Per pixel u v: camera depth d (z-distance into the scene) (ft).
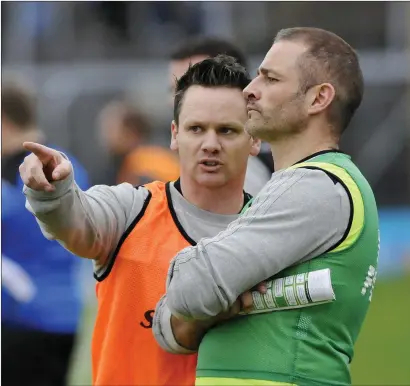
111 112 135.64
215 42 55.47
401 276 146.10
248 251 31.76
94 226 36.40
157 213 38.22
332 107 34.30
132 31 166.61
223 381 32.65
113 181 134.82
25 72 147.23
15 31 161.07
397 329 108.68
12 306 62.75
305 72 34.01
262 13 167.53
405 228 154.61
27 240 62.23
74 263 64.64
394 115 157.69
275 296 32.30
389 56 159.63
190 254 32.35
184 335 34.45
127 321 37.68
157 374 37.40
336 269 32.48
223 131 38.09
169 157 65.67
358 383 84.33
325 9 171.42
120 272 37.70
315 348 32.45
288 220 32.04
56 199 34.30
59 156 33.94
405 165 157.28
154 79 147.74
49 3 164.25
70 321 63.82
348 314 33.14
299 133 34.40
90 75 147.43
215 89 38.06
